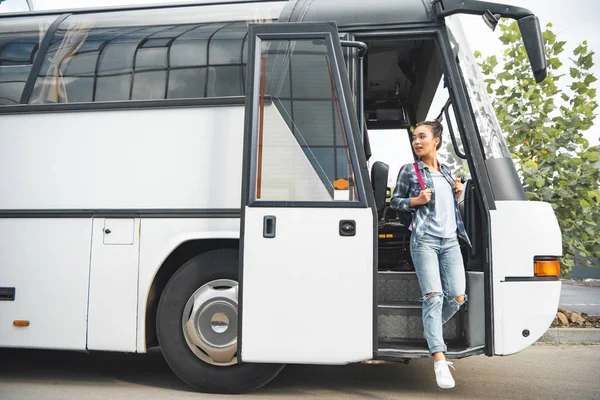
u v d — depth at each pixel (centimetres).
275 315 414
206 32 489
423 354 413
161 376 525
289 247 418
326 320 412
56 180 472
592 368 567
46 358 614
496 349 413
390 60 552
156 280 474
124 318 454
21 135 482
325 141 430
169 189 456
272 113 435
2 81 498
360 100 453
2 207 477
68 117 477
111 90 482
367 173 425
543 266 420
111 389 471
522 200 435
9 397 441
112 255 459
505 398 455
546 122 748
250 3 501
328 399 442
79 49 500
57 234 468
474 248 448
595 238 747
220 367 450
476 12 433
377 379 515
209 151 455
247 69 441
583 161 749
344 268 414
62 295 463
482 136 445
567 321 749
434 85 538
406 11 459
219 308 448
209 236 446
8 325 468
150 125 465
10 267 471
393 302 459
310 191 424
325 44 444
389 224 539
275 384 491
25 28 522
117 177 464
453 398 452
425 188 427
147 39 493
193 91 470
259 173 427
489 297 417
